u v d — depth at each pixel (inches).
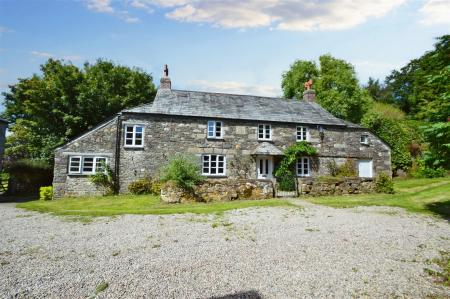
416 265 237.8
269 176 834.2
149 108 790.5
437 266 236.8
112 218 420.8
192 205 550.0
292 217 424.5
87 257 251.6
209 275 211.6
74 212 470.9
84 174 723.4
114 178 738.8
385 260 248.2
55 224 384.8
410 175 1027.3
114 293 183.6
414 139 1104.2
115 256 253.8
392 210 479.2
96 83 1043.9
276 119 855.1
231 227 361.7
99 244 290.2
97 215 444.1
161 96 860.0
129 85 1197.7
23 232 340.8
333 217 424.8
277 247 279.9
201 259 245.3
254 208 498.6
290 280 203.9
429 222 397.1
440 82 419.5
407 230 352.2
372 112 1273.4
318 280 204.7
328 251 269.3
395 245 291.6
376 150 934.4
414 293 187.8
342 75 1475.1
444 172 956.0
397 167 1065.5
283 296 180.2
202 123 806.5
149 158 762.8
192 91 930.1
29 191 905.5
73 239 309.0
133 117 767.7
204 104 865.5
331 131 900.0
